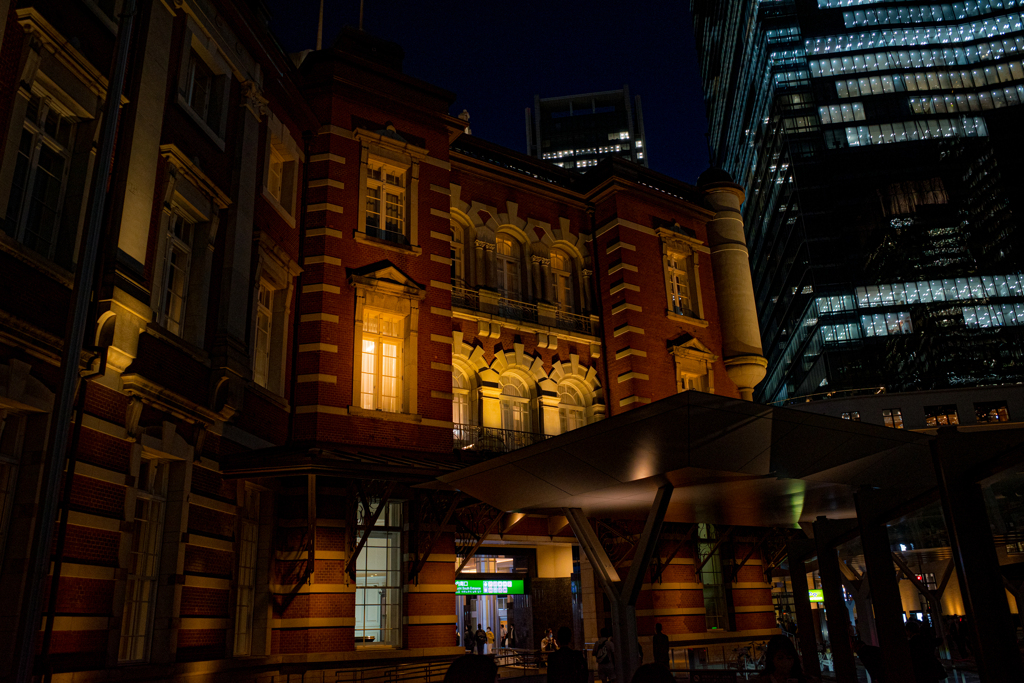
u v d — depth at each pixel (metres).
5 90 9.78
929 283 93.06
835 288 93.38
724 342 26.97
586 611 22.45
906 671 8.11
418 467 15.93
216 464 14.20
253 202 16.09
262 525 16.30
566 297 25.34
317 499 17.09
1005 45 104.69
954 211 96.44
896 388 88.19
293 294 18.44
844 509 16.84
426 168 21.53
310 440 17.22
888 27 107.44
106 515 10.89
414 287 19.83
